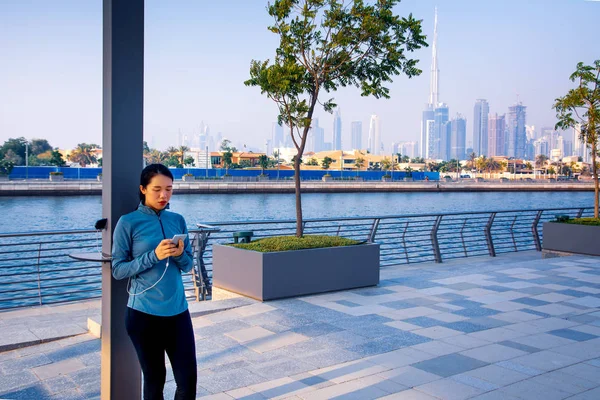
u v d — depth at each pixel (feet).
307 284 24.54
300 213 26.99
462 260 36.68
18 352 17.29
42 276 62.90
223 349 17.15
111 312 10.20
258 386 14.01
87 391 14.14
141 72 10.38
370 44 26.84
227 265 25.04
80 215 175.01
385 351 16.92
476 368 15.40
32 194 253.03
